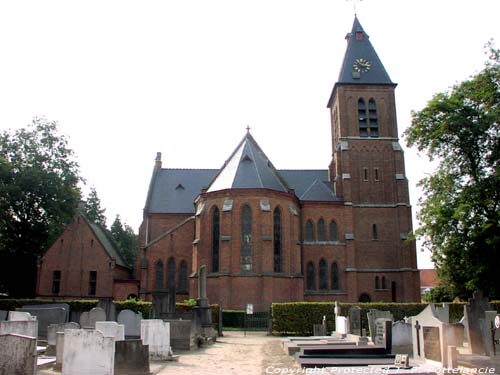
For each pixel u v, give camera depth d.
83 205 61.09
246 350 27.17
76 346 16.06
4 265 57.53
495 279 38.78
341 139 59.41
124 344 17.61
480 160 41.06
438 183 43.19
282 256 50.31
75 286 54.41
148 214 63.62
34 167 54.88
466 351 25.30
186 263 56.31
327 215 57.09
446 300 65.81
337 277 55.31
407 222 56.44
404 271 54.75
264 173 53.72
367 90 61.00
